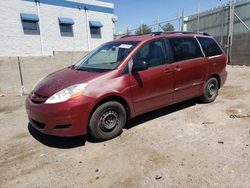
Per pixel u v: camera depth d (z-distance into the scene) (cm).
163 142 388
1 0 1345
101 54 475
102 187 281
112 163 332
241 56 1466
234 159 325
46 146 398
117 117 411
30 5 1477
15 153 378
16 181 303
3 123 530
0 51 1371
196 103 592
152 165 321
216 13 1647
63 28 1677
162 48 467
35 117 377
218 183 276
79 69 451
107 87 384
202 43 550
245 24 1416
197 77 531
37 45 1541
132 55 421
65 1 1662
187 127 445
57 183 294
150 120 488
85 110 365
